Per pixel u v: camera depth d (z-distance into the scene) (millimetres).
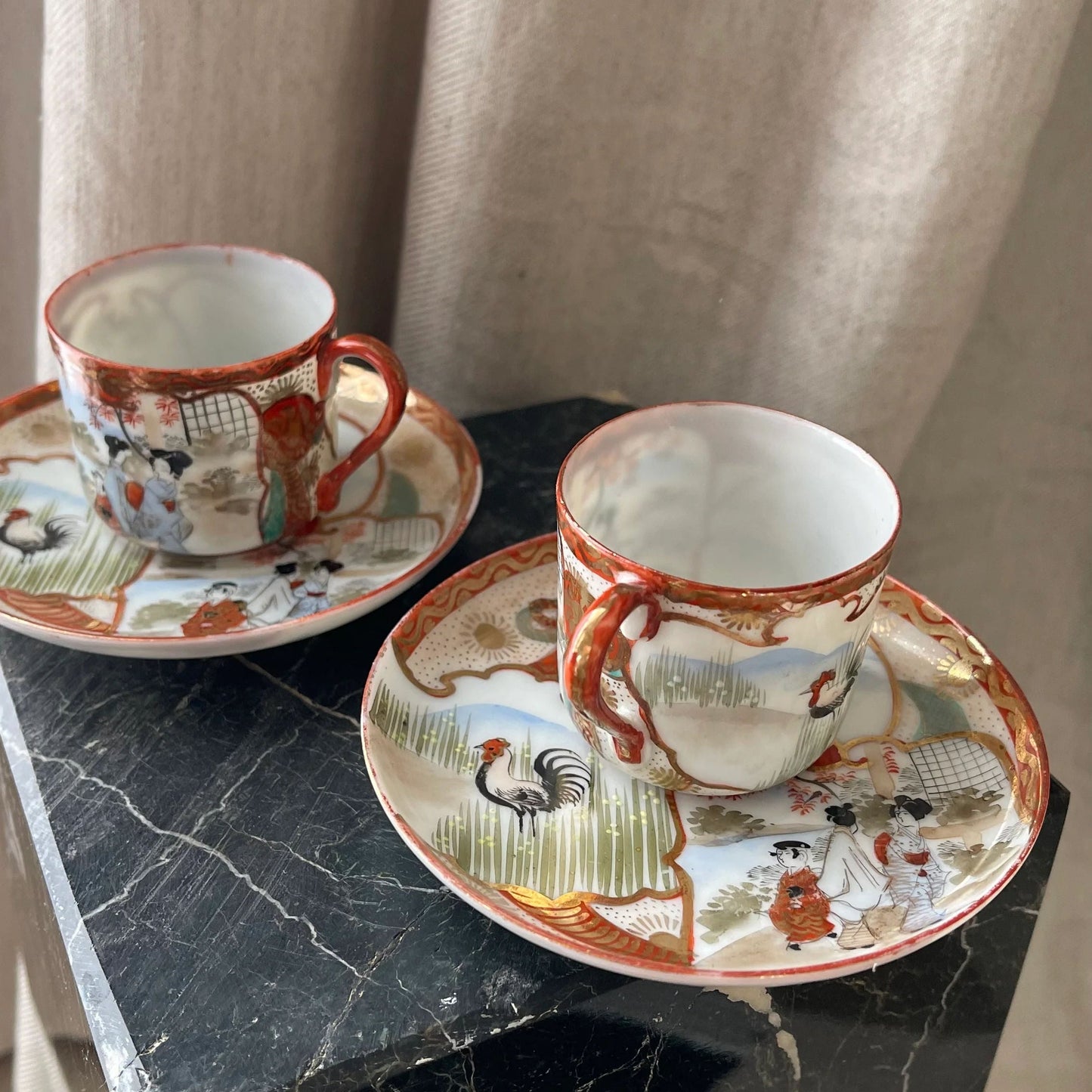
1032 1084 1056
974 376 852
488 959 454
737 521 549
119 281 614
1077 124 735
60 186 680
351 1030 427
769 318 775
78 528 632
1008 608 950
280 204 725
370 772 459
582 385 872
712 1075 478
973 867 445
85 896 467
